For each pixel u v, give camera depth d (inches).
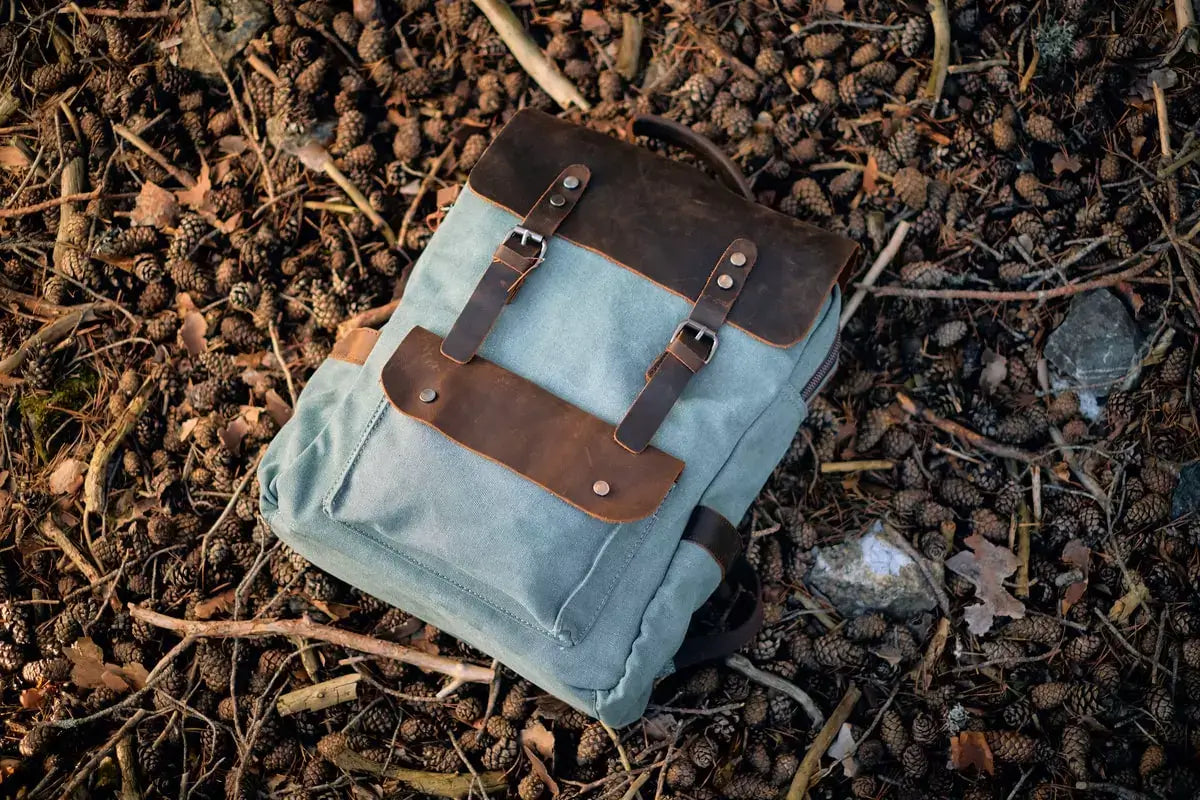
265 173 98.8
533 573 69.4
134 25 105.0
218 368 94.6
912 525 89.6
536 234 76.2
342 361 80.2
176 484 93.7
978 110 95.1
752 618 80.2
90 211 100.3
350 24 100.4
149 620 89.3
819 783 83.5
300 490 74.7
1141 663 84.7
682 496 72.8
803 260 75.7
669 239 76.5
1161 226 91.7
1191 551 86.7
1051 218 93.0
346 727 85.7
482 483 70.5
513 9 101.5
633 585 71.9
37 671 89.5
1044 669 85.7
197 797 85.0
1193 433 88.4
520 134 81.2
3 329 99.9
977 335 92.4
